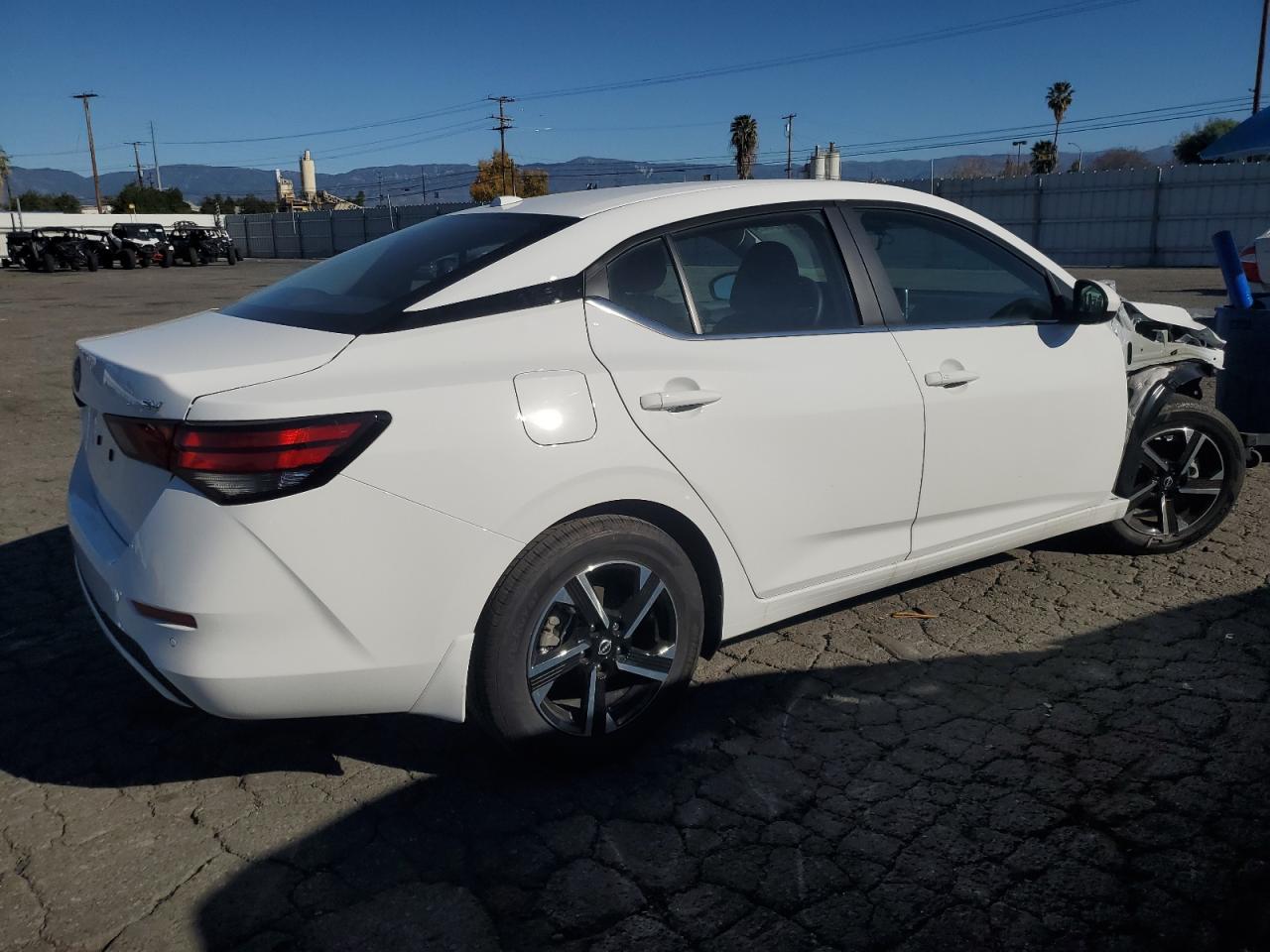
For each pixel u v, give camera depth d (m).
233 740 3.08
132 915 2.31
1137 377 4.10
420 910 2.32
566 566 2.62
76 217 54.72
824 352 3.09
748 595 3.06
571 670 2.76
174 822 2.67
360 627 2.40
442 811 2.70
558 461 2.57
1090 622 3.77
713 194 3.10
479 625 2.58
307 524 2.31
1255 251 10.68
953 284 3.53
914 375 3.26
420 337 2.53
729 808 2.68
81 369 2.87
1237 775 2.77
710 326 2.97
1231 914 2.25
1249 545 4.53
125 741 3.08
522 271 2.71
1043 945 2.18
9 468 6.33
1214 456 4.38
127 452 2.46
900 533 3.37
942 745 2.97
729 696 3.28
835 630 3.75
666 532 2.91
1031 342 3.60
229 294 22.88
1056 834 2.54
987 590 4.09
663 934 2.23
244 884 2.42
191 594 2.30
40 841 2.59
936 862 2.45
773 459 2.97
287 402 2.30
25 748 3.05
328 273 3.18
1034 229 32.44
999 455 3.52
